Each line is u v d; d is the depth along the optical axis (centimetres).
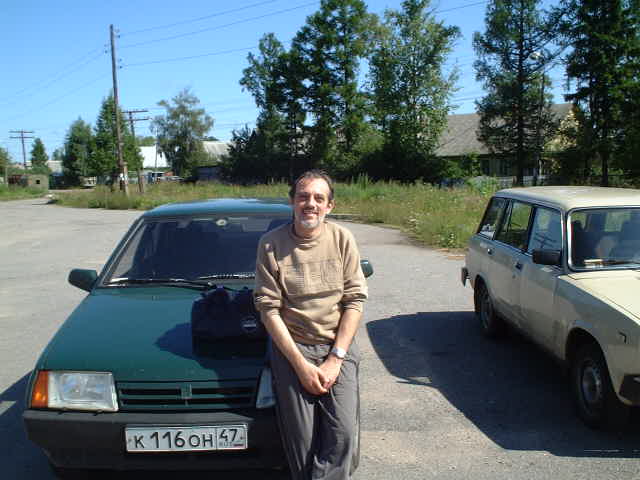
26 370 578
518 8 4947
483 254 648
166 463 306
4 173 9138
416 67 5466
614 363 382
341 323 290
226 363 317
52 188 9744
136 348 332
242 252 448
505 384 511
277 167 6462
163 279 430
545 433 415
